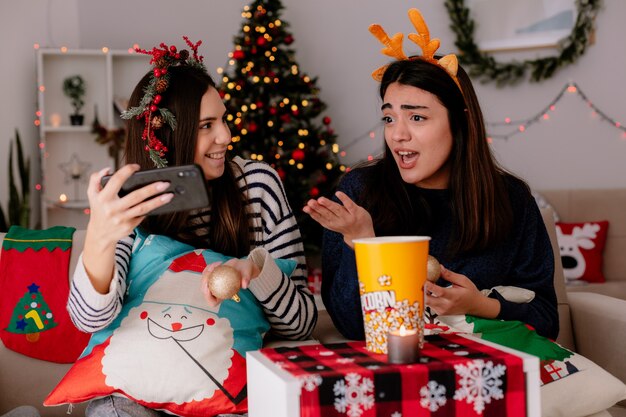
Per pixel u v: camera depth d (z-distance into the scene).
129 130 1.58
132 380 1.30
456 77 1.45
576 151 4.48
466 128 1.48
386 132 1.48
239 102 3.96
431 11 4.59
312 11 4.67
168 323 1.33
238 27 4.64
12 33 4.30
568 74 4.46
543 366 1.35
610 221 3.95
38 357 1.61
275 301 1.38
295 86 4.02
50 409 1.61
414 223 1.52
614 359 1.78
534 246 1.55
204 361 1.32
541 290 1.52
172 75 1.55
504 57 4.52
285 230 1.65
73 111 4.41
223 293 1.10
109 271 1.23
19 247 1.67
